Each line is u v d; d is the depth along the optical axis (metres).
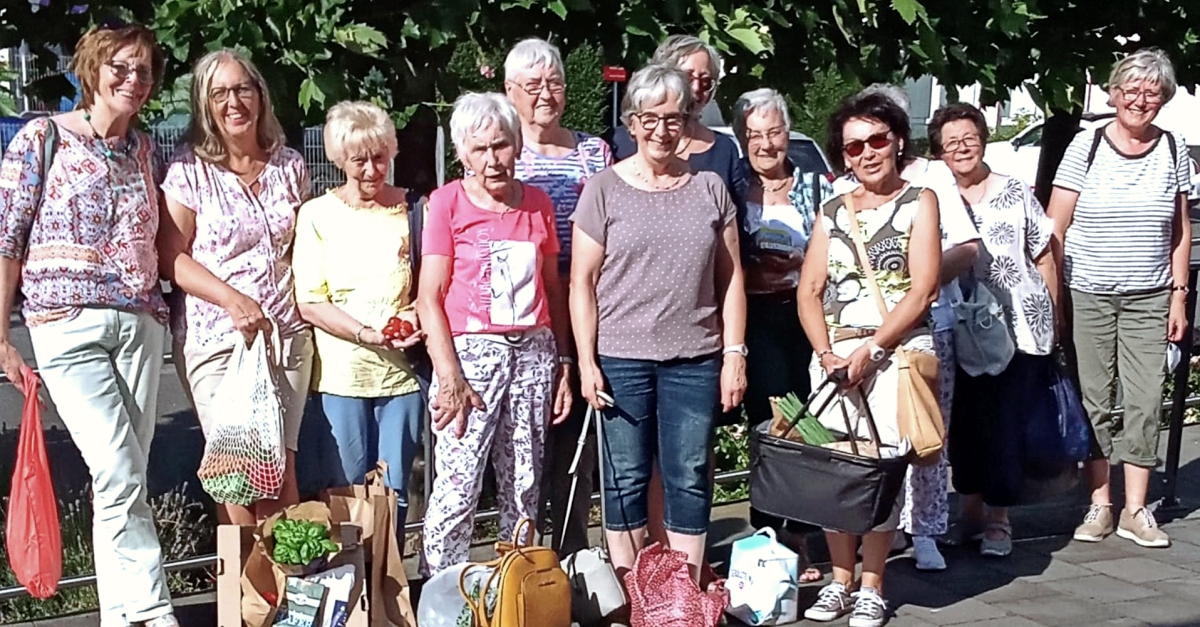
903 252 4.36
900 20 5.89
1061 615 4.76
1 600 4.48
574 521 4.72
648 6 5.33
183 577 4.96
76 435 3.96
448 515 4.19
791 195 4.89
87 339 3.90
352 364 4.16
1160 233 5.45
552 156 4.55
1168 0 6.57
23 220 3.85
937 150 5.27
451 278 4.14
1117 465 6.53
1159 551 5.54
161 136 5.12
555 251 4.31
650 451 4.39
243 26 4.75
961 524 5.64
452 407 4.05
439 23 4.98
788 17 5.63
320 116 5.00
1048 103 6.27
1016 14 5.89
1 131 5.12
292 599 3.94
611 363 4.28
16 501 3.97
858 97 4.49
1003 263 5.20
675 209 4.21
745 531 5.68
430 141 5.66
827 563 5.30
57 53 5.25
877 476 4.21
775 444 4.37
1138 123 5.36
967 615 4.73
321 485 4.33
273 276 4.12
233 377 4.02
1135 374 5.58
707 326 4.30
